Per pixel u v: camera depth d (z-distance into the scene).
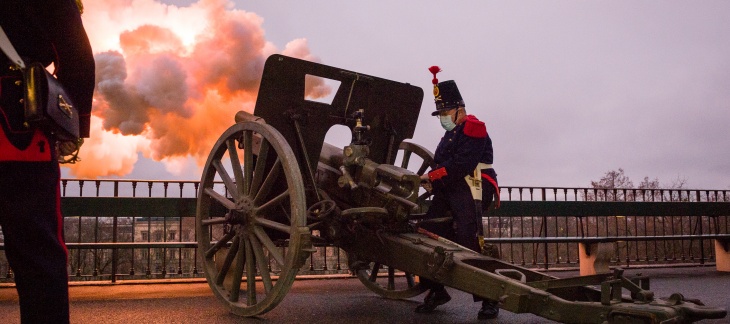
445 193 4.37
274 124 4.22
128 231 6.67
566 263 8.46
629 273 7.71
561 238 7.06
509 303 2.99
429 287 4.38
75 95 2.10
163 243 5.94
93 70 2.11
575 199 8.45
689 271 8.09
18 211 1.85
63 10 1.98
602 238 7.30
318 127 4.36
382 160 4.74
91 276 6.61
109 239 6.71
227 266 4.29
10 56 1.77
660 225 11.84
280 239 4.56
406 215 3.92
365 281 5.24
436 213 4.49
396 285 6.36
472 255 3.62
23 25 1.96
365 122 4.59
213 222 4.38
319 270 7.28
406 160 5.31
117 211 5.90
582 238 7.20
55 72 2.07
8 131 1.85
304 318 4.10
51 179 1.93
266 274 3.91
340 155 4.42
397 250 3.82
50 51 2.03
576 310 2.78
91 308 4.50
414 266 3.68
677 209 8.39
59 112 1.91
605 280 2.91
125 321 3.94
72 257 7.09
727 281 6.68
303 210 3.60
